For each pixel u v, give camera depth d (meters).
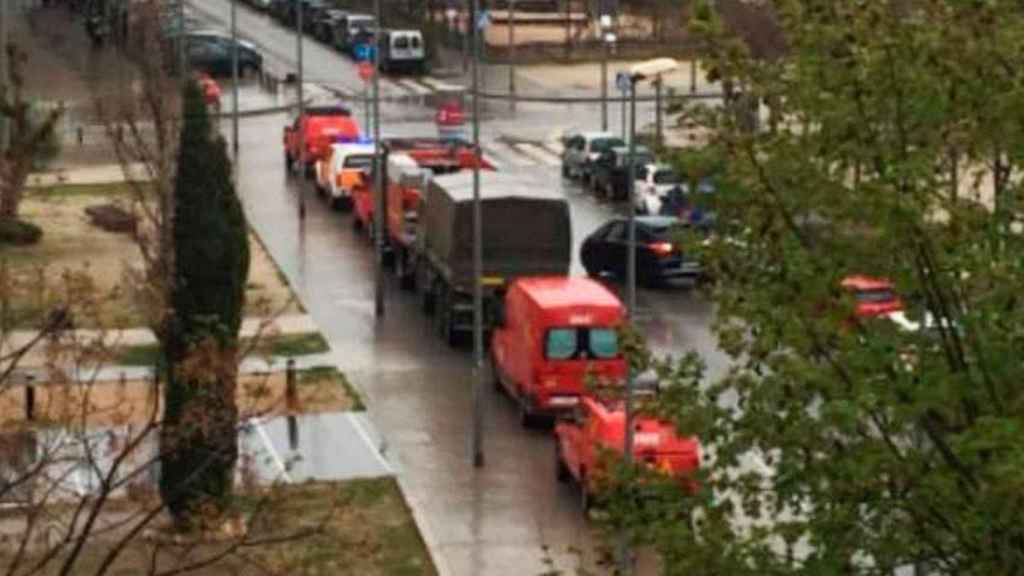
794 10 16.11
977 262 15.52
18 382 35.03
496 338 43.69
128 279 48.03
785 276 16.12
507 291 44.06
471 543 33.09
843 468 15.48
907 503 15.43
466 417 41.25
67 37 100.50
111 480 24.22
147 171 66.56
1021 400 15.08
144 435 24.59
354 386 43.62
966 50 15.66
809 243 16.23
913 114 15.78
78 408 36.34
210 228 32.44
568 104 90.31
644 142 27.22
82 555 28.42
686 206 22.58
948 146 15.91
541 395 39.84
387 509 34.75
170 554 27.44
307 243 61.44
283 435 39.09
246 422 27.78
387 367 45.53
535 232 47.53
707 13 16.73
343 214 66.94
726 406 20.34
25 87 75.06
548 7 111.12
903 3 16.27
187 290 32.31
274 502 26.17
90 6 99.62
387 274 56.91
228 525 27.42
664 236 53.53
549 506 35.12
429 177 52.12
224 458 26.09
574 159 72.31
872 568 15.82
